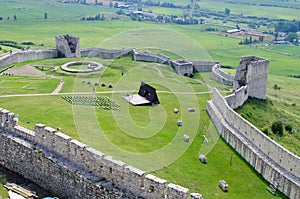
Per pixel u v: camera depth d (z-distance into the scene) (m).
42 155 46.97
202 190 45.28
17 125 52.22
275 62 186.75
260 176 51.41
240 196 45.84
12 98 69.00
